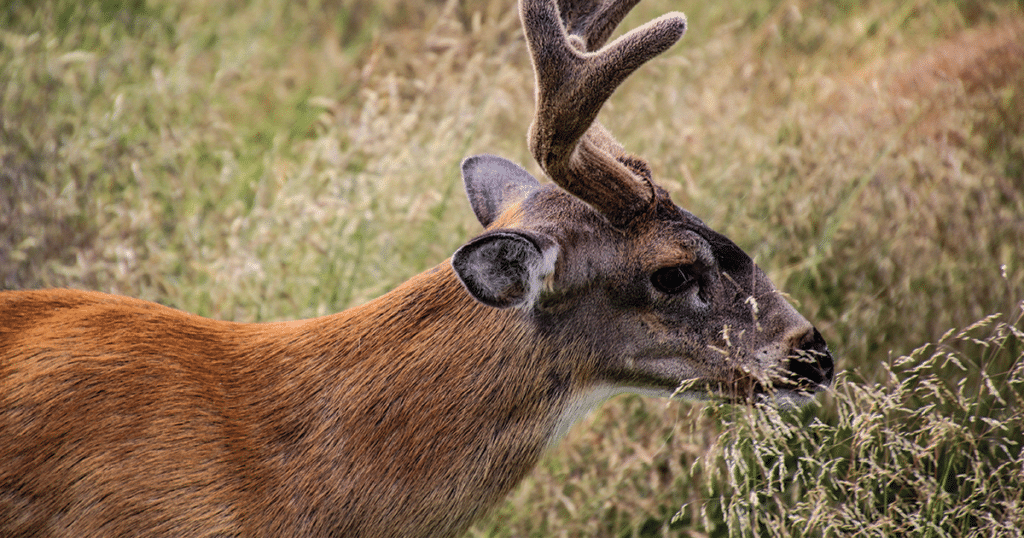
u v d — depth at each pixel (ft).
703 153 37.73
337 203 32.89
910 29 48.55
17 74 39.65
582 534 27.35
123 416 19.17
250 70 46.19
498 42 47.83
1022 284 31.24
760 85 43.19
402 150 36.52
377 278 32.71
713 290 21.34
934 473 26.50
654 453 27.04
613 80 18.83
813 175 35.09
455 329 20.39
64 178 35.42
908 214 34.06
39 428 18.86
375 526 20.04
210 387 20.20
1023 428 26.73
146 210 34.32
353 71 46.44
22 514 18.81
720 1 51.52
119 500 18.83
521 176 24.58
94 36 45.34
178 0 49.08
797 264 33.45
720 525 27.53
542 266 19.66
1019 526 22.68
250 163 40.68
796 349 21.79
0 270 32.19
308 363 20.54
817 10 51.08
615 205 20.54
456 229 34.76
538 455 21.06
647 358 21.49
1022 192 35.65
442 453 20.08
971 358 30.40
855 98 39.52
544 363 20.62
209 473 19.33
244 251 32.27
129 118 39.37
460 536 20.95
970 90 40.65
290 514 19.76
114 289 31.63
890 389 29.40
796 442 26.66
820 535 25.76
